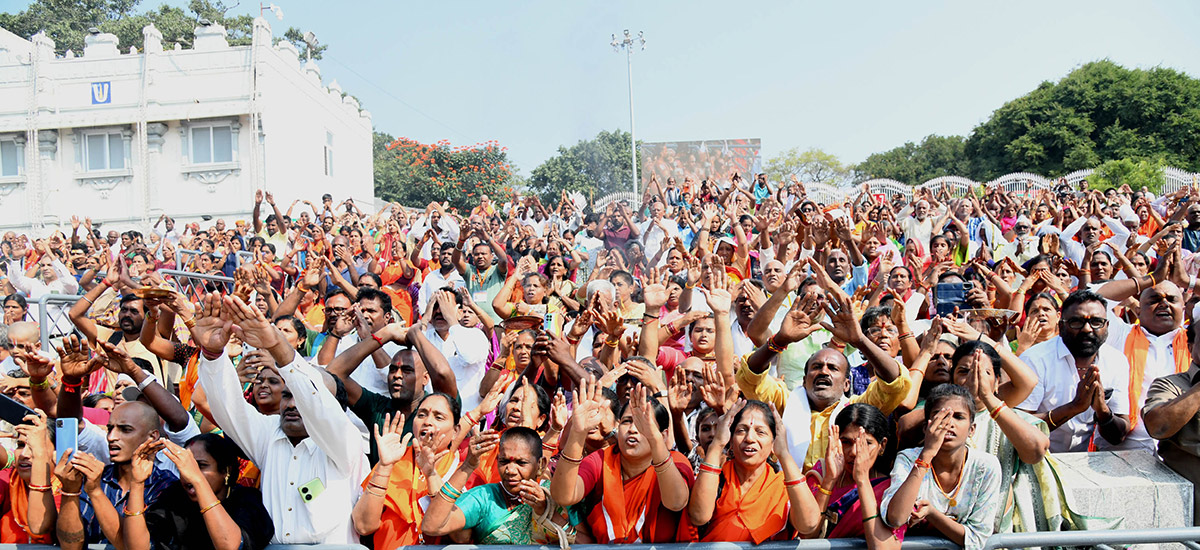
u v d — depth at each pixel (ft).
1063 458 15.72
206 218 73.41
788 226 30.14
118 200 74.69
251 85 72.79
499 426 17.93
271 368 15.30
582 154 90.84
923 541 12.75
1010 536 12.64
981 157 140.97
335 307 20.75
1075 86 130.31
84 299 21.21
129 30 116.26
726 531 12.88
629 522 13.23
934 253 32.99
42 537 13.89
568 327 26.04
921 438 14.67
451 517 13.15
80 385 14.60
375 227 55.52
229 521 12.40
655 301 19.60
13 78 75.56
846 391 18.57
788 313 15.51
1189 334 19.40
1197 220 35.78
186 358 18.57
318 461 13.62
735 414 13.44
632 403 12.81
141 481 12.23
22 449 14.05
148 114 73.67
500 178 92.43
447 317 20.79
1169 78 127.85
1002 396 15.40
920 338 19.89
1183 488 14.65
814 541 12.48
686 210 45.80
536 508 13.48
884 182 90.27
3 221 75.41
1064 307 17.34
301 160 78.48
